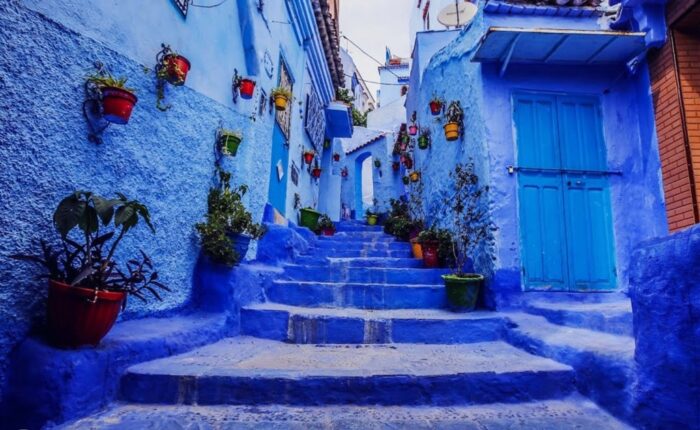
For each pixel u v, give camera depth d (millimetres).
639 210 4770
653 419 2092
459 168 5430
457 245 5594
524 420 2357
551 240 4652
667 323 2035
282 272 5066
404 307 4613
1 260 2088
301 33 7957
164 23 3482
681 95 4336
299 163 8203
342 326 3877
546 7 4977
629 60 4898
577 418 2391
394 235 7984
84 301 2164
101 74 2773
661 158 4559
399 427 2232
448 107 6203
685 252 1925
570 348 2885
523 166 4793
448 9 9078
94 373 2229
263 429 2150
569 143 4895
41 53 2328
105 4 2824
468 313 4297
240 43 5043
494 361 3076
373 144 16250
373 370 2709
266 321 3930
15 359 2113
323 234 8609
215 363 2824
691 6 4188
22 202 2207
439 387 2623
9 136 2133
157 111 3389
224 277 3898
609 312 3318
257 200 5496
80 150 2598
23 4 2230
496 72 5000
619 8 4770
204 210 4105
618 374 2385
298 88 7957
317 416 2355
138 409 2340
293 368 2775
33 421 1997
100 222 2803
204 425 2166
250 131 5215
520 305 4379
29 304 2227
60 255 2436
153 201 3328
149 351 2713
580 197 4773
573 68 5059
